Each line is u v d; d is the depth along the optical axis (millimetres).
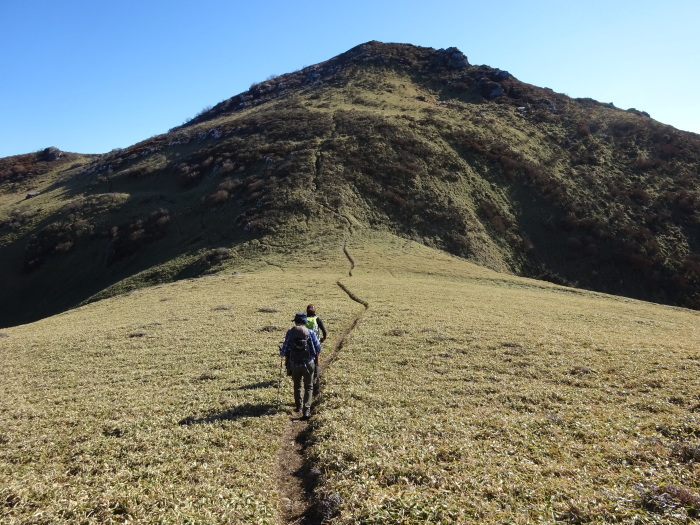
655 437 11039
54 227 95812
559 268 78938
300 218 78875
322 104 133375
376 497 8531
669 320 36656
